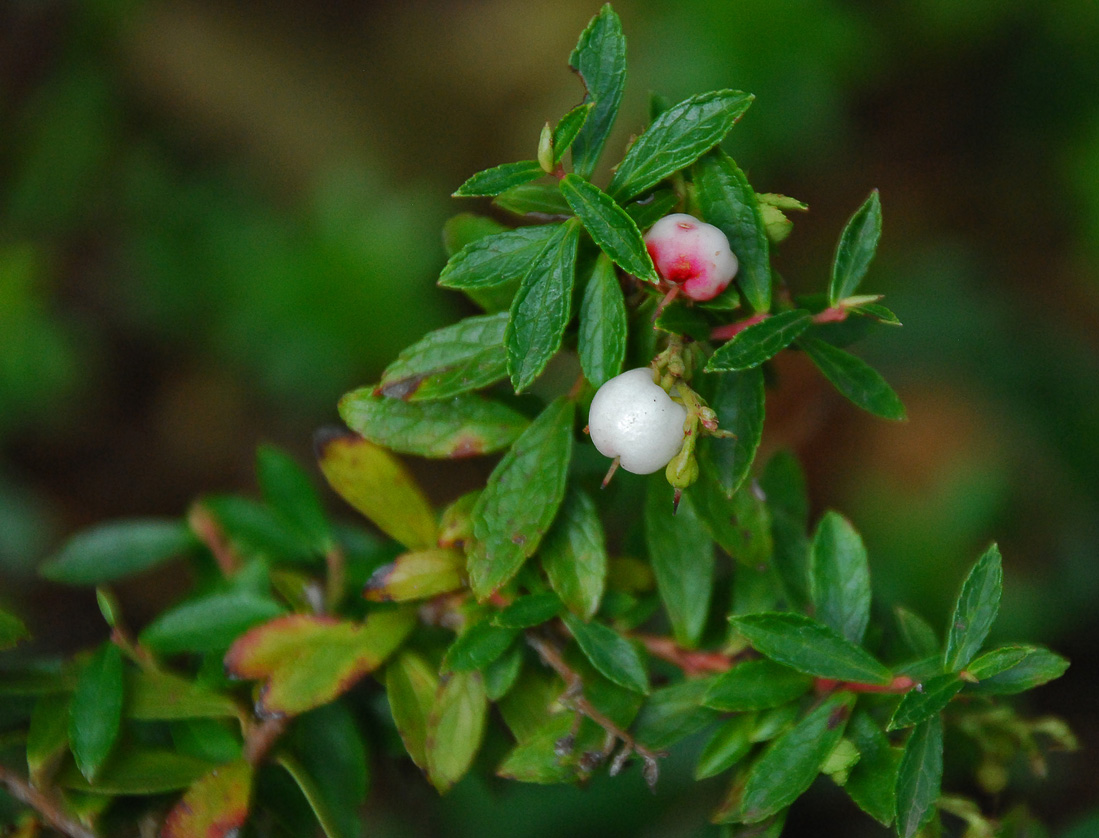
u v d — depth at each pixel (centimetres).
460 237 32
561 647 32
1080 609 59
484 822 45
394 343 59
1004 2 69
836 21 60
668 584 32
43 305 65
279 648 31
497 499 31
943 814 37
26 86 69
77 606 60
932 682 30
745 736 31
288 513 35
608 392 30
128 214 69
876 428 65
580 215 30
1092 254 69
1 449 65
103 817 31
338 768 32
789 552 34
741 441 31
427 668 32
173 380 70
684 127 31
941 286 70
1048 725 32
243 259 65
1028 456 64
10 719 32
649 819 44
